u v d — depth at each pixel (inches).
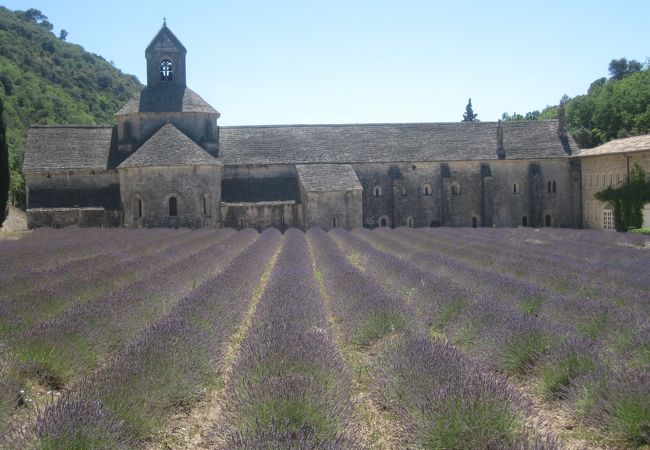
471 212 2217.0
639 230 1691.7
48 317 515.8
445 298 576.1
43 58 5462.6
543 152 2242.9
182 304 535.5
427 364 347.3
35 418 292.8
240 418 286.5
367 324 491.8
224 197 1995.6
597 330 463.5
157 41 2149.4
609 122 3602.4
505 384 313.0
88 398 289.3
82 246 1149.7
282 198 2001.7
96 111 5022.1
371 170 2154.3
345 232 1681.8
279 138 2207.2
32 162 1974.7
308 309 536.4
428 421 279.6
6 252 1024.2
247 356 374.3
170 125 1996.8
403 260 904.3
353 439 267.4
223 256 1026.7
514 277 724.7
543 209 2233.0
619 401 297.6
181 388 345.1
